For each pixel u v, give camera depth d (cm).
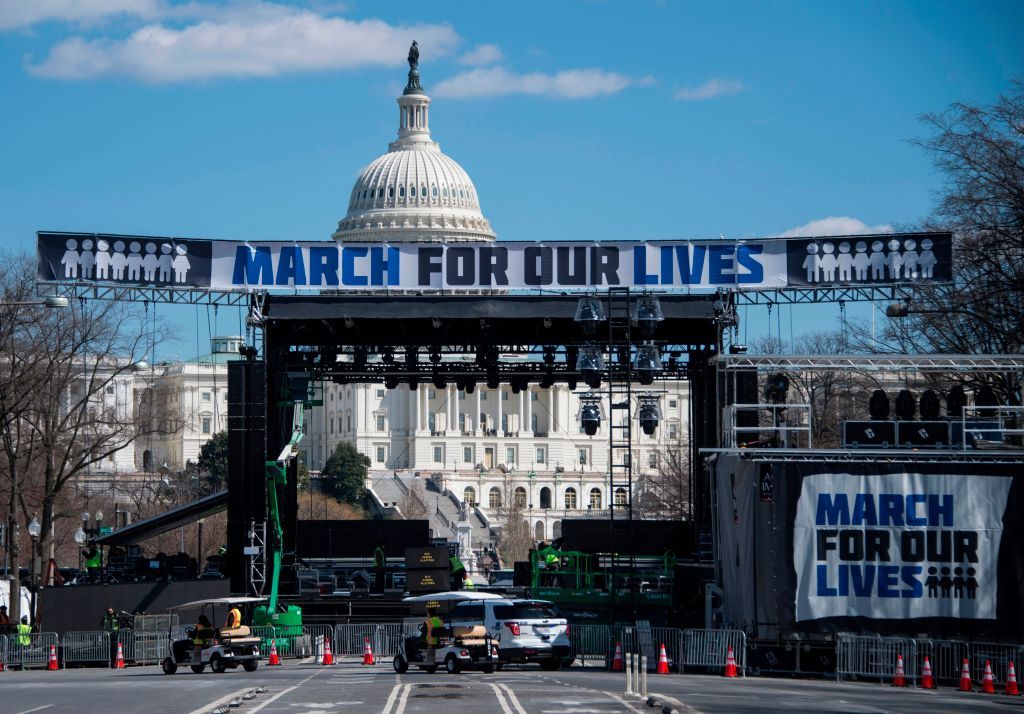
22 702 3559
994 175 6391
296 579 6656
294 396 6475
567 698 3356
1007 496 4362
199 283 5869
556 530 19612
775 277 5881
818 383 9894
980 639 4322
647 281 5891
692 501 7094
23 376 7950
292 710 3114
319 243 5916
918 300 6631
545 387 6931
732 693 3659
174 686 4041
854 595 4375
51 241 5794
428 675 4428
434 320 5978
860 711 3183
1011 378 5569
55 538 10975
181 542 11306
